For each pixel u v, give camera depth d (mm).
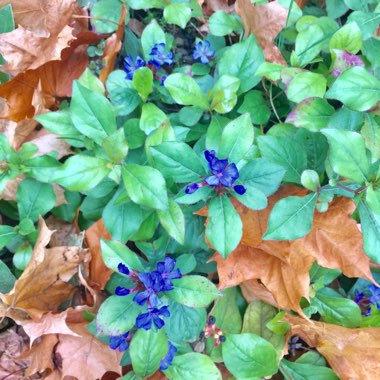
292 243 330
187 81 339
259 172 296
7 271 343
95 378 334
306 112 323
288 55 396
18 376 356
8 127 368
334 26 366
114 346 307
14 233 338
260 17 368
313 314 375
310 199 294
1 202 374
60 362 348
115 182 340
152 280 283
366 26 350
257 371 338
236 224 285
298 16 377
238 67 357
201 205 344
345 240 324
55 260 336
